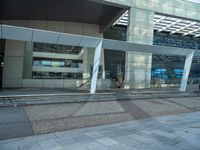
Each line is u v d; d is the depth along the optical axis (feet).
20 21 74.38
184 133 18.61
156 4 67.56
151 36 66.64
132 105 35.65
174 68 92.73
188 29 89.76
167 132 18.98
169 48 49.96
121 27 86.79
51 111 28.25
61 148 14.69
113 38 85.10
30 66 71.15
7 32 34.09
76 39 39.22
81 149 14.52
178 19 76.38
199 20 75.82
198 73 97.14
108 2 60.34
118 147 14.93
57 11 67.51
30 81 70.33
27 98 35.19
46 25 76.38
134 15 64.18
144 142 16.07
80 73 77.56
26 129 19.62
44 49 73.15
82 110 29.71
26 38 36.58
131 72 63.93
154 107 34.22
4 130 19.19
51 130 19.47
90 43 41.55
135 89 62.54
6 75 68.39
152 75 87.10
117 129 20.11
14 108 29.71
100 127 20.90
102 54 79.77
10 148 14.62
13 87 68.39
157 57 89.30
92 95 41.32
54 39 37.99
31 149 14.46
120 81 72.69
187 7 72.95
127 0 63.00
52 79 73.05
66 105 33.47
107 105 34.88
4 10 64.80
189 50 53.16
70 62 76.43
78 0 58.59
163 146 15.16
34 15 70.59
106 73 79.66
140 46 46.44
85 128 20.42
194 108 34.53
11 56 69.10
